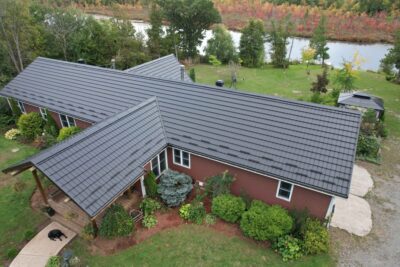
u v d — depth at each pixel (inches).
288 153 534.6
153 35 1760.6
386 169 739.4
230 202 537.6
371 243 521.3
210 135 608.1
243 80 1521.9
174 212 573.9
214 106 651.5
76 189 451.5
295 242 491.2
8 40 1201.4
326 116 563.5
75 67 895.7
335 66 1846.7
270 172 517.0
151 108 676.7
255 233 493.4
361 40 2321.6
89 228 502.9
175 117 665.6
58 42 1505.9
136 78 783.7
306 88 1389.0
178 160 655.1
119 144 557.9
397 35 1473.9
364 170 732.7
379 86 1387.8
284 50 1822.1
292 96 1277.1
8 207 581.9
